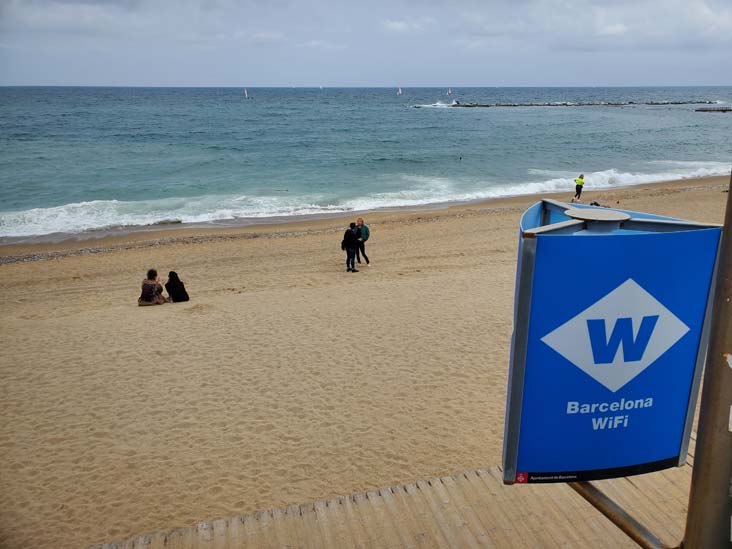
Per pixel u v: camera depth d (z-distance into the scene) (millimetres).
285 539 4645
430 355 9477
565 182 34000
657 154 49031
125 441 7094
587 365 2949
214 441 7078
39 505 5926
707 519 2668
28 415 7723
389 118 96312
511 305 12055
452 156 46719
